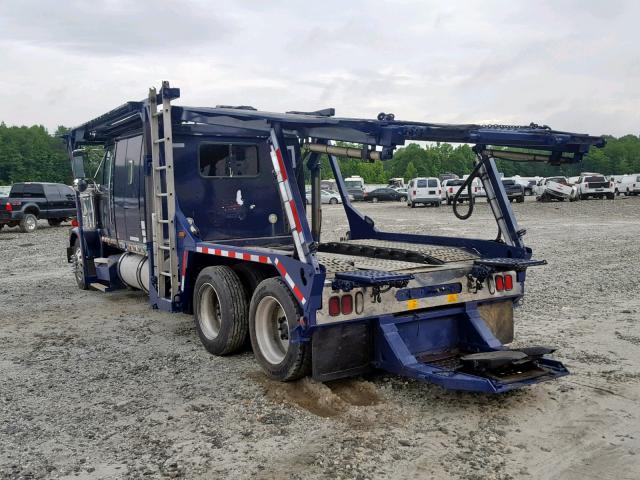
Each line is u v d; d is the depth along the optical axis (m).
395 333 5.25
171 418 4.83
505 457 4.11
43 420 4.82
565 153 6.29
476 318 5.81
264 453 4.19
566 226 23.09
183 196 7.54
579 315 8.27
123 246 9.18
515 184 41.09
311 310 4.97
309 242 5.00
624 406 4.99
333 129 5.25
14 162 103.94
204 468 3.98
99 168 10.08
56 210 25.36
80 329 7.89
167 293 7.53
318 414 4.89
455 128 5.16
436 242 7.35
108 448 4.30
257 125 5.77
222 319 6.32
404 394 5.30
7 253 17.06
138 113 7.81
